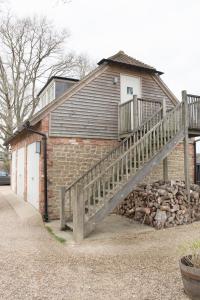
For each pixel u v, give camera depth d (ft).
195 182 40.47
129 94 37.09
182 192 28.17
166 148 27.96
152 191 27.53
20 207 36.88
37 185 33.50
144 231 24.97
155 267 16.47
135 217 29.53
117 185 25.20
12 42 80.33
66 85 40.52
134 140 30.78
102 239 22.68
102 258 18.25
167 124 28.55
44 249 20.16
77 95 33.12
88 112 33.65
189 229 25.44
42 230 25.86
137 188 29.89
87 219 23.17
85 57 96.89
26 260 17.80
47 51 85.05
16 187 50.75
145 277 15.03
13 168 55.93
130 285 14.06
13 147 56.18
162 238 22.66
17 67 81.41
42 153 30.83
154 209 26.76
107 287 13.87
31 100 83.51
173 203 26.94
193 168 40.70
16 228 26.53
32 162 36.65
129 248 20.29
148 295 12.91
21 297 12.77
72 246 20.92
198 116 30.99
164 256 18.33
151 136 27.25
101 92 34.86
